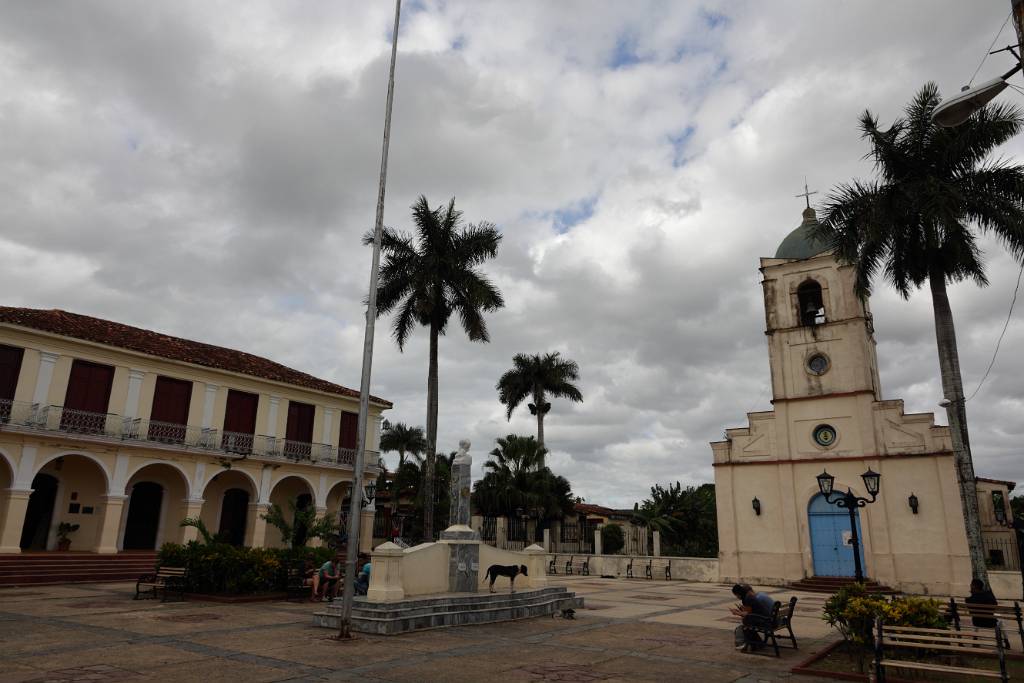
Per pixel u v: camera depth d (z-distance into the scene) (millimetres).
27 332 23422
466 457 15867
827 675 8633
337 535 23391
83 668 7965
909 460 23766
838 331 26219
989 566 23609
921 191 16266
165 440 26375
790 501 25562
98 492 26219
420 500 35562
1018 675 8852
